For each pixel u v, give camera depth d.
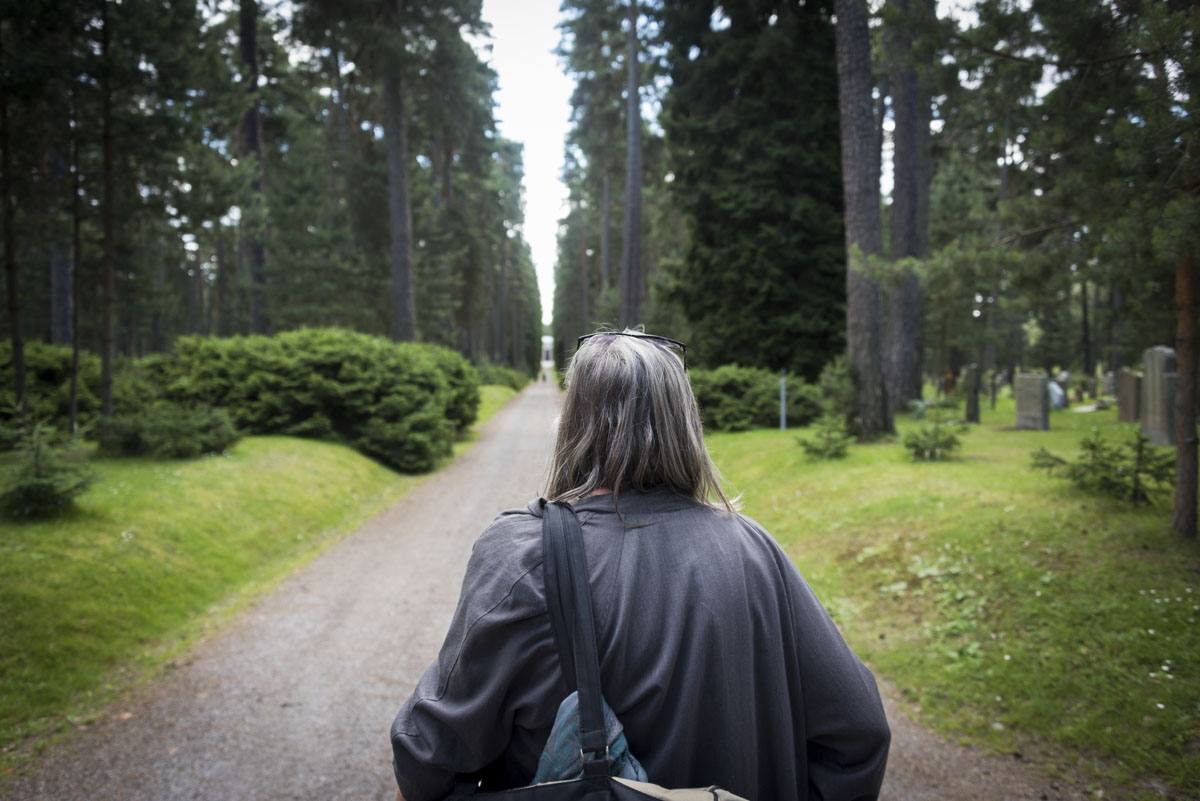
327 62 29.45
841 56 13.32
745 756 1.01
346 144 34.66
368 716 4.59
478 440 21.73
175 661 5.49
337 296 31.86
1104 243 5.11
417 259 36.88
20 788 3.75
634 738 0.99
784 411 16.84
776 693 1.06
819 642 1.12
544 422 27.33
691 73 21.19
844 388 13.23
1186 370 5.38
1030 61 5.13
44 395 13.02
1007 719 4.13
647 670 0.99
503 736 1.04
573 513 1.12
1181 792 3.29
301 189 31.42
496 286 69.62
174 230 12.47
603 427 1.18
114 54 10.06
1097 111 4.82
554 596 1.01
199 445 11.50
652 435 1.16
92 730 4.39
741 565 1.09
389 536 9.96
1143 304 5.84
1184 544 5.33
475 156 43.81
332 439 15.23
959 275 6.10
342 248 31.80
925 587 6.02
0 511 7.23
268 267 31.00
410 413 15.84
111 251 11.30
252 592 7.27
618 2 30.78
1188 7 4.66
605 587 1.03
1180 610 4.51
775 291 20.11
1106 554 5.48
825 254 20.09
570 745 0.95
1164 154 4.30
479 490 13.59
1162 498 6.58
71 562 6.45
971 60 5.32
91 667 5.18
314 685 5.08
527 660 1.00
